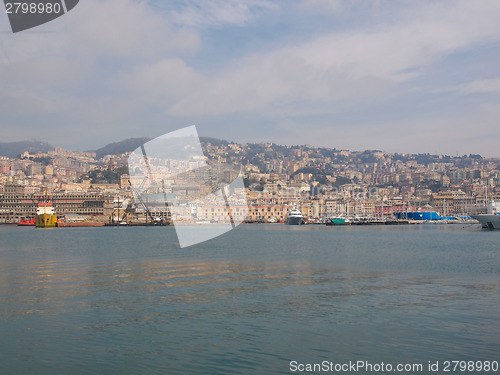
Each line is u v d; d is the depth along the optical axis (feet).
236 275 173.99
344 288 144.87
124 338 90.84
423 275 174.29
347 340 89.97
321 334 93.71
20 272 183.52
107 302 123.24
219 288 144.97
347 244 358.23
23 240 423.23
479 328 97.40
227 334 93.66
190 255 257.55
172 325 100.22
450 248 311.68
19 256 255.50
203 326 99.50
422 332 94.79
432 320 103.91
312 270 189.88
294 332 95.25
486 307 116.78
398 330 96.37
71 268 196.85
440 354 82.17
